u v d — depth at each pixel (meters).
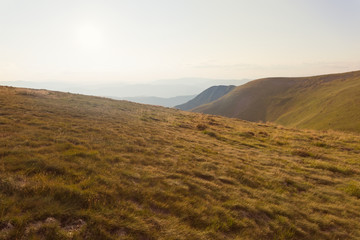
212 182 9.27
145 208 6.06
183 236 5.22
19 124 11.62
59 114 17.09
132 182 7.34
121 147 11.15
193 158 12.08
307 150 19.03
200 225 6.06
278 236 6.39
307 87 152.50
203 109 180.50
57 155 8.11
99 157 8.87
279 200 8.90
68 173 6.86
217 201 7.59
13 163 6.71
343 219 8.14
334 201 9.74
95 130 13.86
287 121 115.44
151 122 22.86
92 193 5.80
